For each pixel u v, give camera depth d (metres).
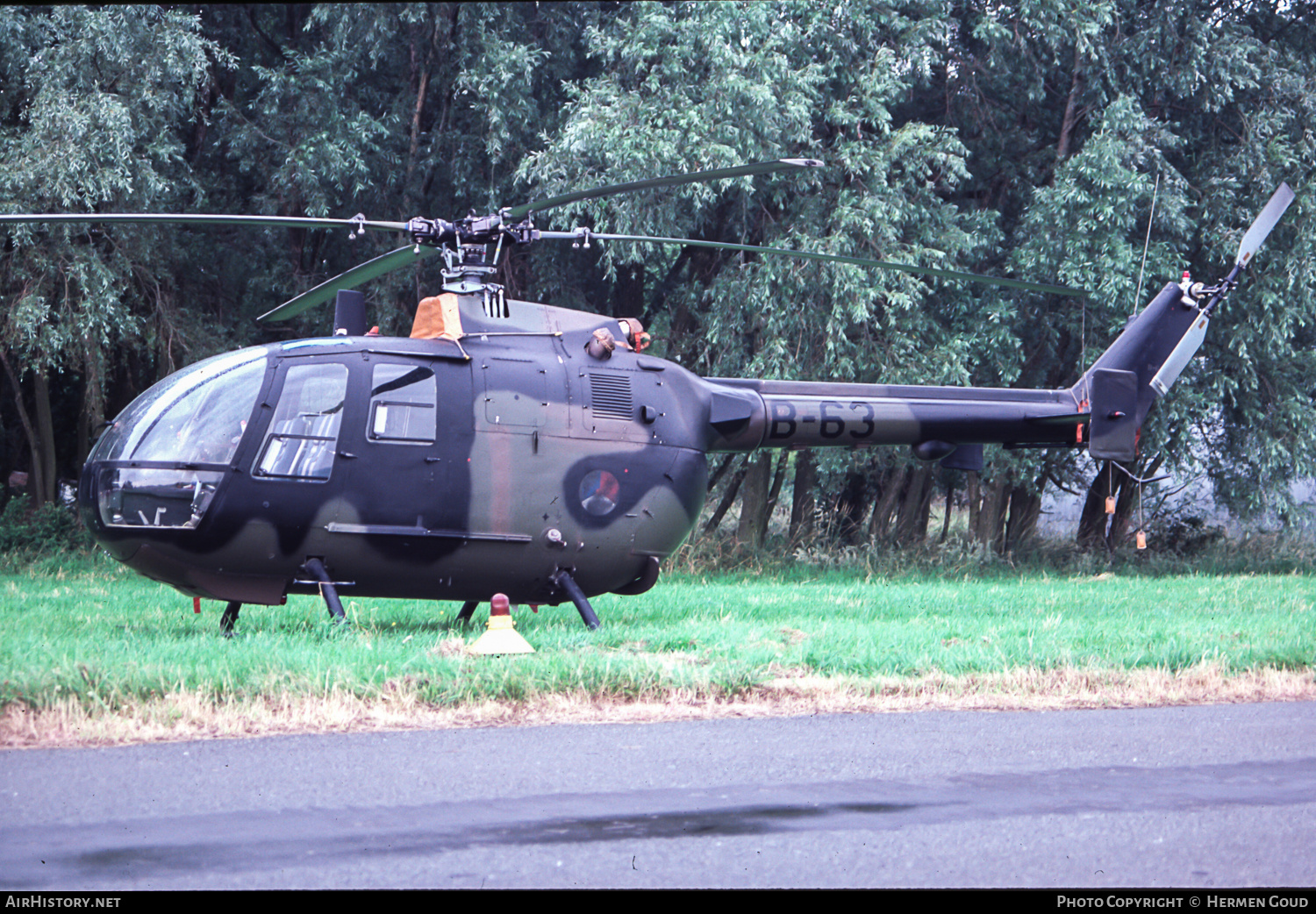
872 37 47.53
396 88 48.78
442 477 22.98
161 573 22.45
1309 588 39.47
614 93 43.28
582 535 24.09
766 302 45.41
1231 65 48.41
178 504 21.89
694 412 25.72
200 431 22.06
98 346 44.47
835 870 10.59
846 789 13.37
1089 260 46.53
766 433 27.02
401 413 22.88
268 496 22.03
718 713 17.61
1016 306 50.47
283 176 43.50
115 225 43.62
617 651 21.30
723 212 49.69
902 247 46.06
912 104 53.38
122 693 16.09
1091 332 49.50
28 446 56.16
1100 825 12.09
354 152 43.59
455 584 23.61
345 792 12.82
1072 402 29.64
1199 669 20.81
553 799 12.73
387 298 48.81
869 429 27.84
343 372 22.70
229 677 16.81
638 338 25.62
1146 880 10.43
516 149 46.69
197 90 46.12
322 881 10.08
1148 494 59.88
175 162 45.56
